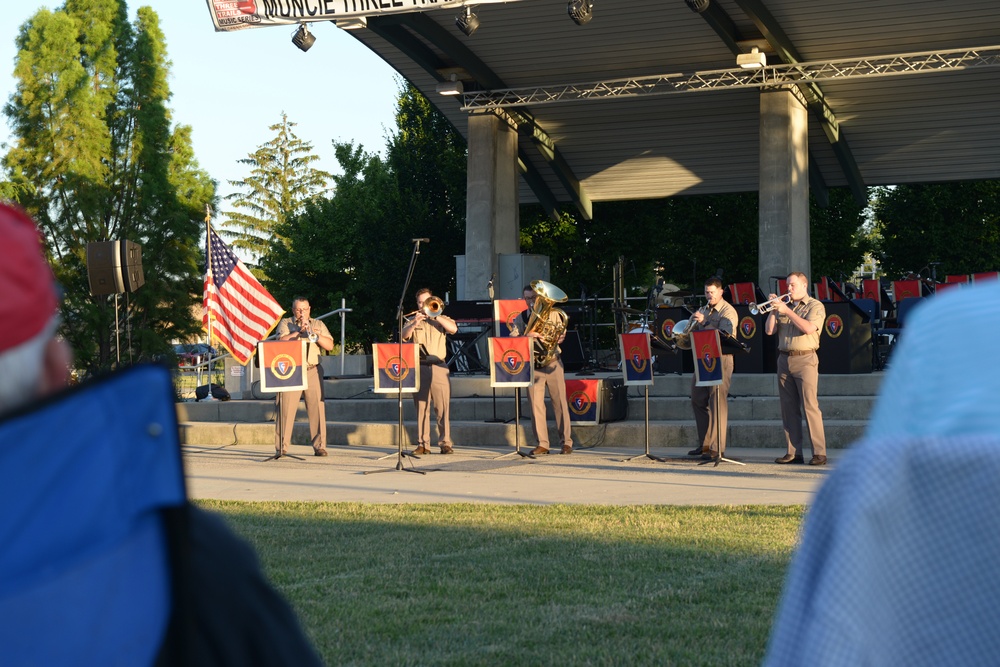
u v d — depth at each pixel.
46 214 34.62
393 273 33.59
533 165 26.09
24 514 0.94
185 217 35.62
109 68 35.78
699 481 10.18
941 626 0.86
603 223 31.84
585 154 25.73
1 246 1.01
